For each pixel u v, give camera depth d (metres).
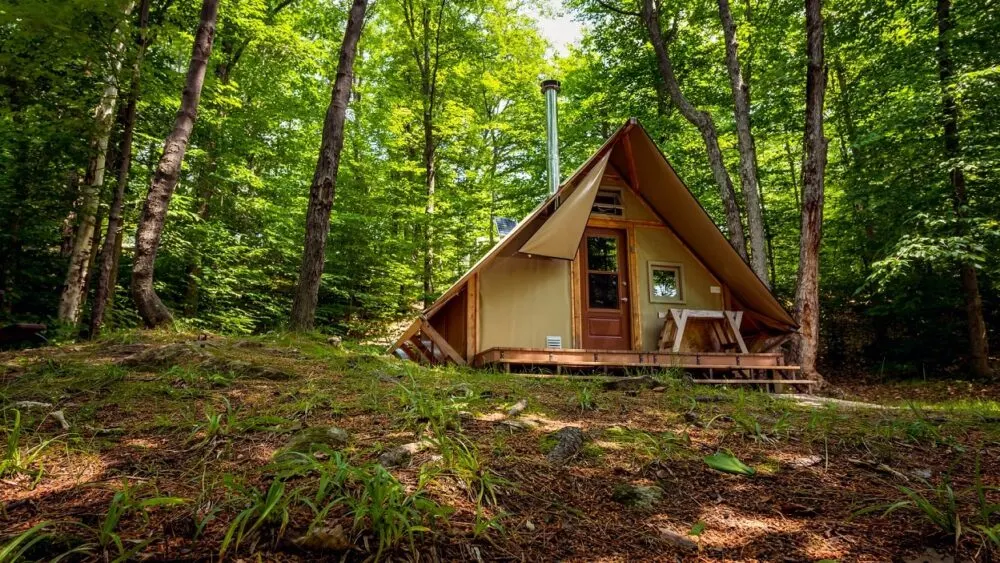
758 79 12.89
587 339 8.16
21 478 1.95
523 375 5.64
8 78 6.09
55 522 1.59
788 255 16.75
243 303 13.23
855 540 1.81
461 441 2.50
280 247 13.38
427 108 17.22
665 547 1.73
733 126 13.85
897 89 11.35
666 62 12.02
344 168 15.03
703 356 6.99
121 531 1.57
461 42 17.30
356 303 15.97
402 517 1.58
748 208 10.91
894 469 2.52
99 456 2.19
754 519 1.96
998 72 8.62
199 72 6.05
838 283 14.48
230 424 2.50
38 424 2.54
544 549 1.68
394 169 17.09
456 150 18.61
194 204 11.96
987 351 10.80
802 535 1.84
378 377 3.93
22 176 7.15
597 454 2.55
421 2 16.70
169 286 11.19
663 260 8.61
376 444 2.38
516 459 2.38
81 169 7.82
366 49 17.75
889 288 11.80
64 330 6.37
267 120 13.38
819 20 9.44
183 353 4.01
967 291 10.38
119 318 8.41
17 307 8.43
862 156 11.52
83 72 6.59
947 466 2.62
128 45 6.21
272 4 13.88
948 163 9.49
